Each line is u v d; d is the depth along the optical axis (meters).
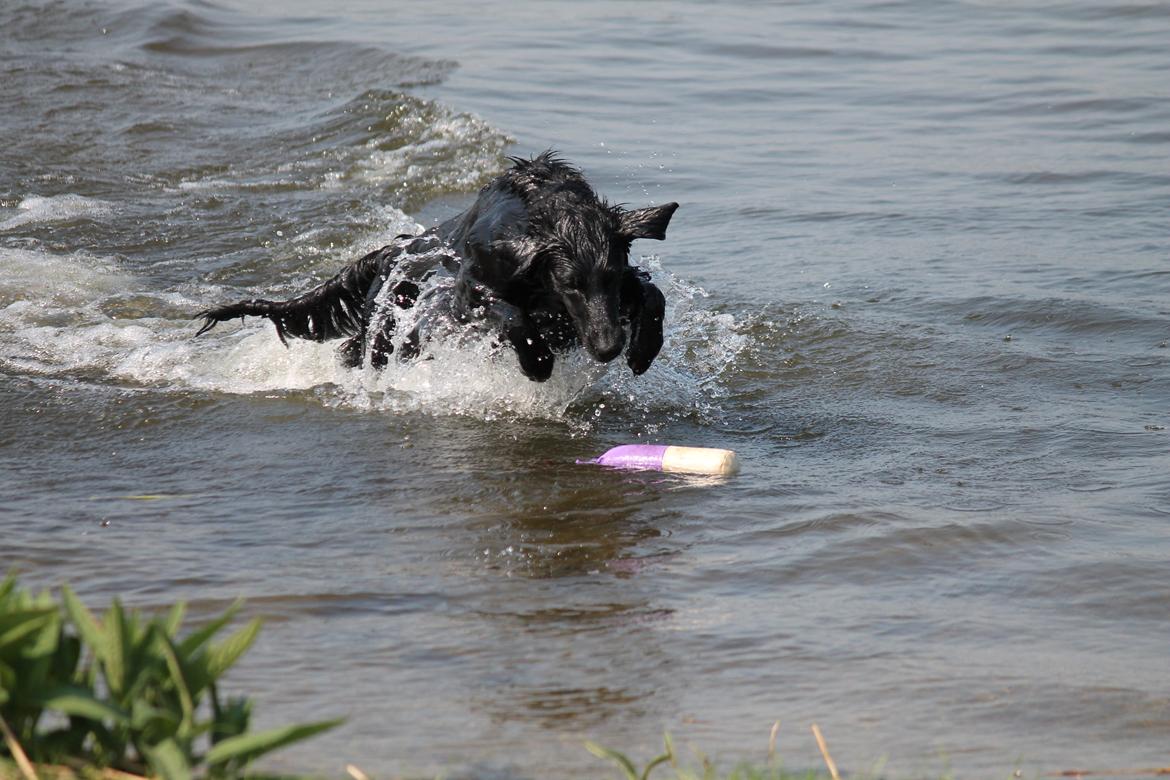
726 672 7.29
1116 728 6.68
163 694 5.04
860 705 6.91
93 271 16.94
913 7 36.88
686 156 23.34
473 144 23.28
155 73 29.17
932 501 10.06
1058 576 8.63
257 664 7.25
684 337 14.59
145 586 8.36
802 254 17.88
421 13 36.50
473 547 9.19
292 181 21.55
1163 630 7.90
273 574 8.62
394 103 25.28
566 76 29.25
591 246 11.21
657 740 6.44
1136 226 18.66
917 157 23.17
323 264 17.44
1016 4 36.69
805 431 12.01
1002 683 7.18
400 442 11.62
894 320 15.07
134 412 12.27
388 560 8.92
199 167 22.22
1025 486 10.40
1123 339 14.34
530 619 7.98
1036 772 6.13
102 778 4.88
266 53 31.50
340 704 6.77
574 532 9.48
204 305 15.84
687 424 12.28
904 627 7.92
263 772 5.64
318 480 10.60
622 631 7.81
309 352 14.16
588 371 12.84
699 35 33.75
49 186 20.88
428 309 13.12
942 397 12.87
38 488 10.34
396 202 20.48
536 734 6.47
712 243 18.50
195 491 10.34
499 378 12.98
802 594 8.41
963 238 18.44
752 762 6.19
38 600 5.10
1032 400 12.70
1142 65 29.58
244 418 12.24
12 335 14.62
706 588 8.51
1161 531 9.39
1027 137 24.27
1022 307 15.30
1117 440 11.48
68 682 5.16
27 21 33.47
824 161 23.00
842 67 30.47
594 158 23.03
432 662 7.34
